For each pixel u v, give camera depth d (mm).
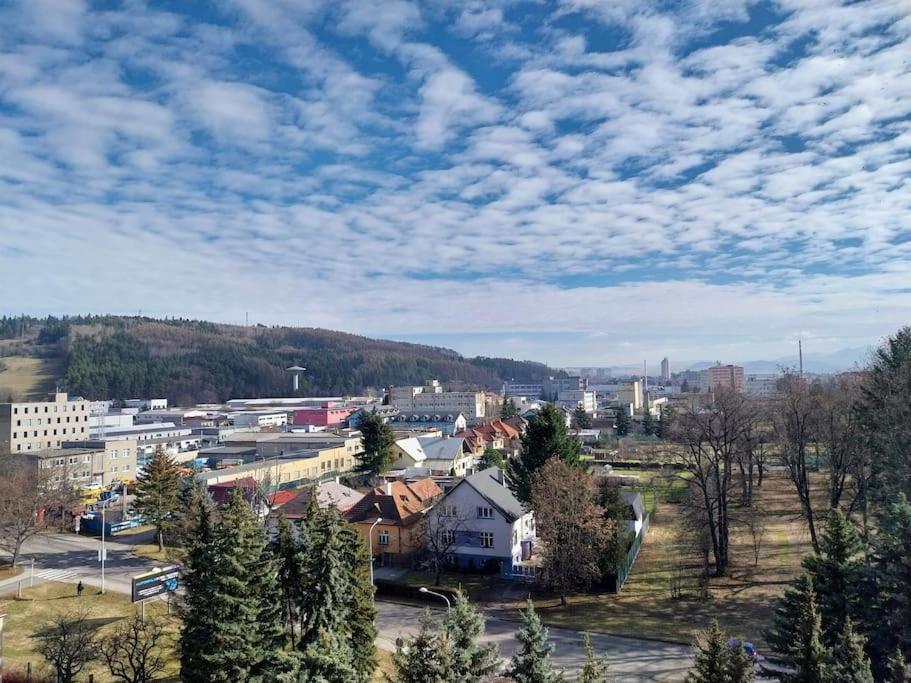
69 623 38281
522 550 61375
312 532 34875
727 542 58156
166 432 145125
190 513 59969
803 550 60062
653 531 71500
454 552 59281
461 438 117875
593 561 50688
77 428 122625
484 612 49062
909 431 44062
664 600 50125
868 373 58188
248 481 78125
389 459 94938
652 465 108375
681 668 38094
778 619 32531
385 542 61719
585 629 45094
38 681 33906
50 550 64500
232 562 30312
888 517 33844
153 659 36281
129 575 56125
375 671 37312
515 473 68875
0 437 111938
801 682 27109
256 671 30031
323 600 32219
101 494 88812
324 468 106375
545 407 68438
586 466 70812
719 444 61812
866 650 31328
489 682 32125
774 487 87625
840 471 60938
